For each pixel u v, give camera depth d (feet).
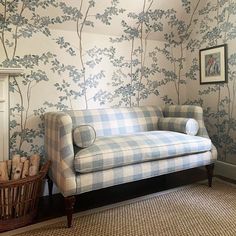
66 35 7.79
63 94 7.89
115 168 6.05
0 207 5.45
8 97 6.94
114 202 6.78
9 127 7.06
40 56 7.41
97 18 7.96
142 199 6.90
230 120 8.70
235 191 7.32
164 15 8.98
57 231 5.39
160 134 7.30
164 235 5.14
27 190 5.68
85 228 5.48
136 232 5.27
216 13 8.94
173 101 10.28
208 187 7.67
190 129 7.67
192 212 6.07
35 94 7.41
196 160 7.31
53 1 7.05
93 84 8.43
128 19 8.46
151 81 9.68
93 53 8.33
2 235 5.29
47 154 6.90
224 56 8.68
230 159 8.79
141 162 6.43
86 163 5.56
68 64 7.90
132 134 7.52
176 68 10.23
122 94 9.07
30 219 5.83
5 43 6.90
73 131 5.91
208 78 9.37
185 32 9.98
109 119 8.13
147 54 9.51
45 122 7.07
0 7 6.58
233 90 8.52
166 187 7.77
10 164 6.53
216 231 5.23
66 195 5.49
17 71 6.63
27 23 7.13
